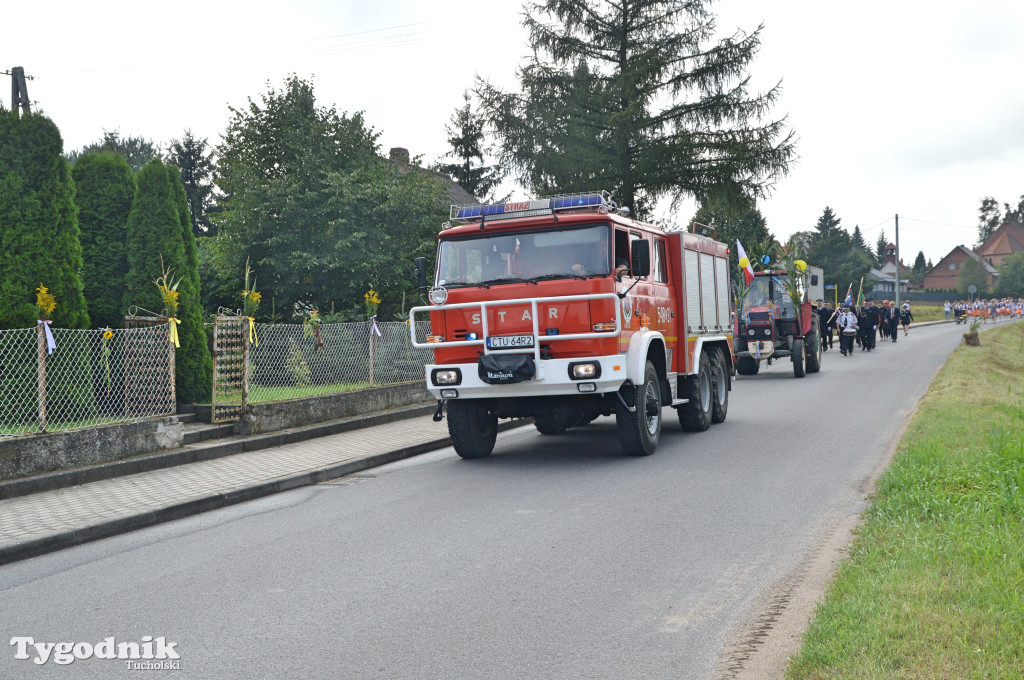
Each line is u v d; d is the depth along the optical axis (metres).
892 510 6.26
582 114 30.28
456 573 5.59
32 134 11.36
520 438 12.69
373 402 14.18
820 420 12.96
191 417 11.83
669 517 6.98
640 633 4.41
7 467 8.44
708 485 8.27
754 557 5.73
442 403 10.49
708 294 13.12
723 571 5.44
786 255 24.08
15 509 7.74
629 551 5.98
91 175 13.23
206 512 8.06
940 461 7.62
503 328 9.73
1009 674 3.33
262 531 7.08
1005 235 141.62
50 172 11.40
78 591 5.57
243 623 4.77
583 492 8.16
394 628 4.59
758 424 12.89
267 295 22.00
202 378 12.91
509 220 9.92
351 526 7.09
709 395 12.77
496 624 4.61
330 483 9.40
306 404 12.56
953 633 3.75
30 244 11.12
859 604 4.22
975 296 108.81
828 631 3.95
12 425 9.83
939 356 27.17
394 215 21.62
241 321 11.85
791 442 10.90
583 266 9.63
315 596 5.20
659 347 10.96
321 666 4.11
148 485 8.80
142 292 12.82
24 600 5.42
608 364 9.45
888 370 22.31
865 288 72.69
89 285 13.09
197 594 5.35
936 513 5.93
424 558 5.98
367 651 4.28
